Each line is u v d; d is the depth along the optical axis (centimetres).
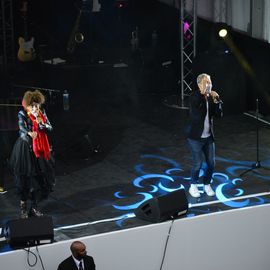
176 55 2164
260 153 1616
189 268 1241
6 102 1822
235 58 1891
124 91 2114
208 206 1339
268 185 1438
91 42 2411
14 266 1105
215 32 1903
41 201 1365
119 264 1180
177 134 1747
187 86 1978
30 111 1261
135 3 2420
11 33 2181
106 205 1352
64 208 1340
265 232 1288
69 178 1481
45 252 1117
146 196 1394
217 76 1886
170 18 2308
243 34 1922
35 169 1259
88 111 1930
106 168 1538
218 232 1251
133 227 1245
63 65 2152
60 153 1598
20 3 2381
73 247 1080
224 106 1897
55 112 1914
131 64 2202
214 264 1264
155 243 1202
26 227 1111
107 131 1767
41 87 2091
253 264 1295
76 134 1684
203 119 1335
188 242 1229
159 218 1205
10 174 1487
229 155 1606
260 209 1275
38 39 2425
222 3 2011
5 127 1612
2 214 1316
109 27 2462
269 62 1847
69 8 2469
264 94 1878
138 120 1855
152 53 2202
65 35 2480
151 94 2092
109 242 1165
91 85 2125
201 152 1361
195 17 1914
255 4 1870
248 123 1830
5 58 2170
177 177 1487
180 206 1221
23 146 1248
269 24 1830
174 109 1941
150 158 1594
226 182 1453
